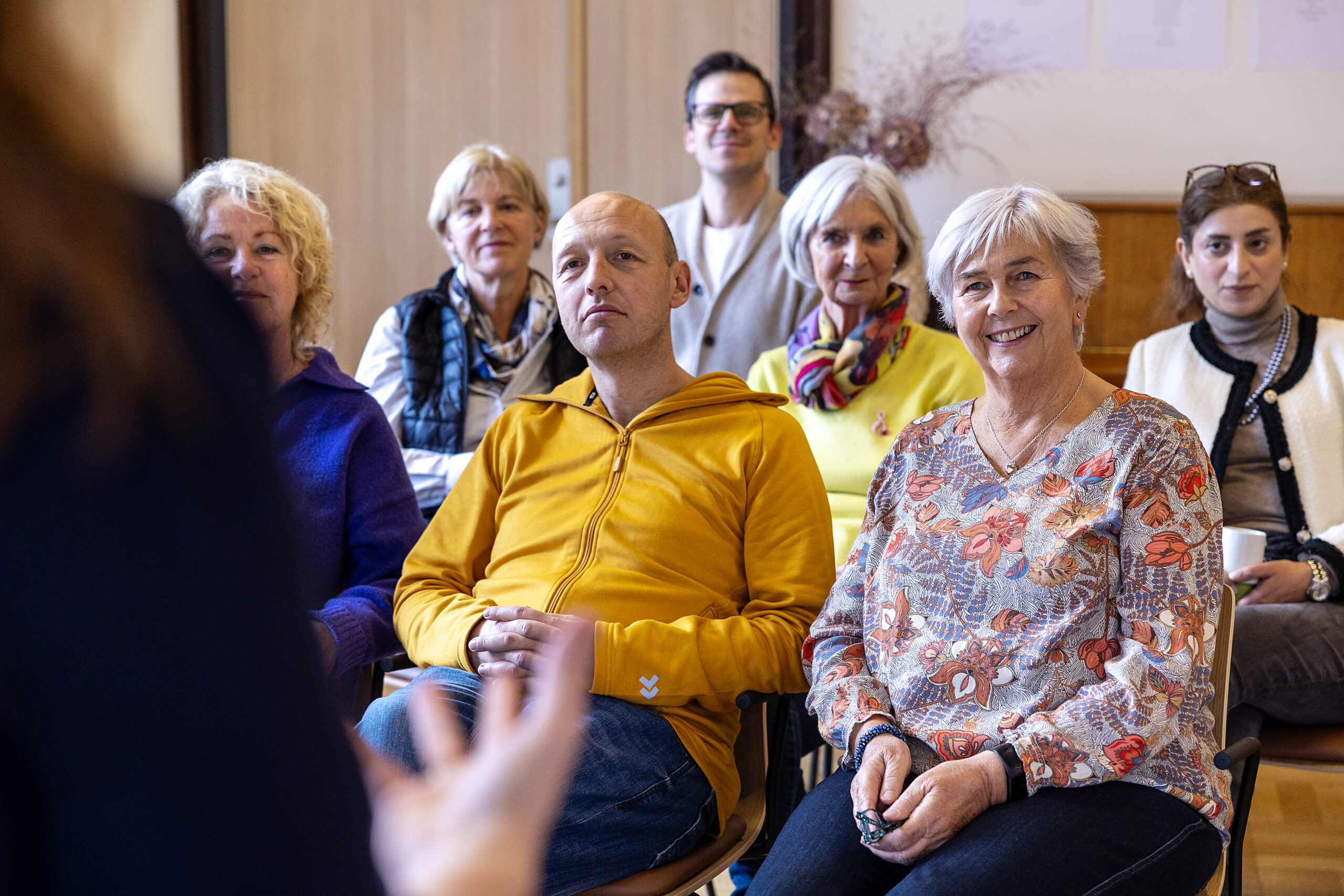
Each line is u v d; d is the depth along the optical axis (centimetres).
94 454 38
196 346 41
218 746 40
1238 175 237
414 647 179
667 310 188
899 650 157
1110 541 149
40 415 38
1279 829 262
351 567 204
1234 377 236
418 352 284
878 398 238
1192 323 250
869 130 361
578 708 54
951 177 385
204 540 40
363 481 202
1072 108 378
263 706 42
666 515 178
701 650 163
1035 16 376
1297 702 195
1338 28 364
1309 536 221
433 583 188
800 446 184
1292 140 370
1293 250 343
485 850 49
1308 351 231
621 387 189
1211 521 149
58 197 37
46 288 37
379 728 162
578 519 182
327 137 436
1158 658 142
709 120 327
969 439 164
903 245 257
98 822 40
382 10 429
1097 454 153
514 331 292
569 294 185
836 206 242
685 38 407
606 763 156
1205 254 238
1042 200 158
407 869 50
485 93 425
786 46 392
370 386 287
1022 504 155
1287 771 299
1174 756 143
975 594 153
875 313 241
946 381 235
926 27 383
